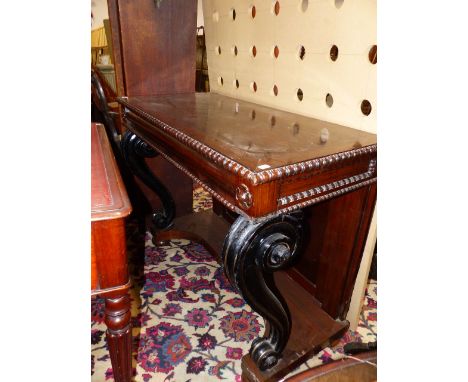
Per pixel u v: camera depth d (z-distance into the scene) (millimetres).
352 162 778
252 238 766
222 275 1521
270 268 815
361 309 1301
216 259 1520
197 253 1685
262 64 1246
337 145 784
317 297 1249
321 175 737
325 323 1159
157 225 1701
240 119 1030
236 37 1349
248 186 646
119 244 655
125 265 687
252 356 983
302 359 1041
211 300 1365
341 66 951
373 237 1061
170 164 1759
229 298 1378
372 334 1195
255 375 968
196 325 1237
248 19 1257
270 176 625
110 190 691
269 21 1161
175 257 1649
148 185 1592
